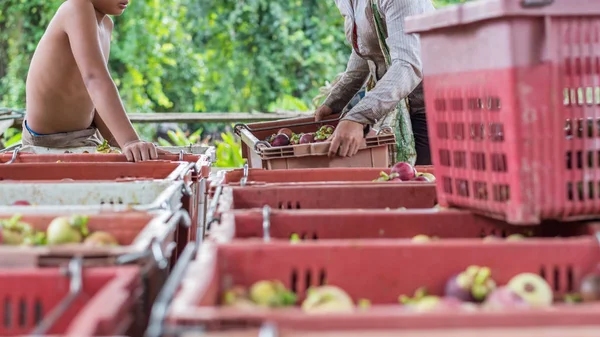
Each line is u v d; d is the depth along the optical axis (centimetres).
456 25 179
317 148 319
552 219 181
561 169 167
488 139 176
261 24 1302
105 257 143
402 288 155
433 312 110
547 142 166
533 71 164
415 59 329
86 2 338
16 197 231
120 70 1256
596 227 173
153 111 1323
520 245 157
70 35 332
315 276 152
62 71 372
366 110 321
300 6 1303
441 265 155
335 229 193
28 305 133
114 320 113
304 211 194
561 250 158
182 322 110
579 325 110
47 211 183
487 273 150
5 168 285
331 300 140
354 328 109
